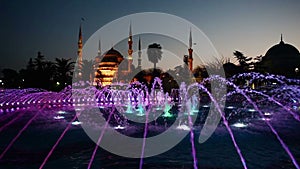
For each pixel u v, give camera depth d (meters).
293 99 35.09
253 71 53.00
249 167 8.40
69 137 13.09
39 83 59.91
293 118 20.02
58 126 16.66
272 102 35.00
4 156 9.75
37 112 25.97
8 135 13.65
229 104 34.53
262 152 10.05
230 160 9.11
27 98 43.16
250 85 51.44
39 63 62.16
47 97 46.72
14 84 62.28
